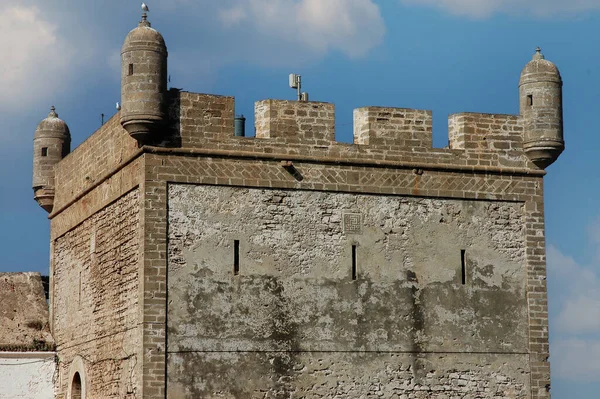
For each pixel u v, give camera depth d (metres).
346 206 118.00
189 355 112.06
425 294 118.88
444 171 120.94
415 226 119.56
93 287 127.50
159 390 110.88
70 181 137.50
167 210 113.44
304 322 115.38
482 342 119.81
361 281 117.38
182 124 114.62
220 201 114.88
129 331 115.62
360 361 116.31
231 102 116.19
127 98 113.00
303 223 116.69
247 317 114.00
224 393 112.50
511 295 121.25
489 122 122.94
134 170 116.12
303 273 115.94
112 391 119.56
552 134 122.56
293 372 114.44
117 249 120.50
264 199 115.94
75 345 132.50
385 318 117.44
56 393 138.12
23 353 138.38
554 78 123.31
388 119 120.31
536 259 122.50
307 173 117.25
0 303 143.00
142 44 113.19
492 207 122.00
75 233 134.75
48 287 150.12
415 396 117.25
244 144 116.00
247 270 114.62
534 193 123.31
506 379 119.94
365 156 119.06
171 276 112.69
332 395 115.06
